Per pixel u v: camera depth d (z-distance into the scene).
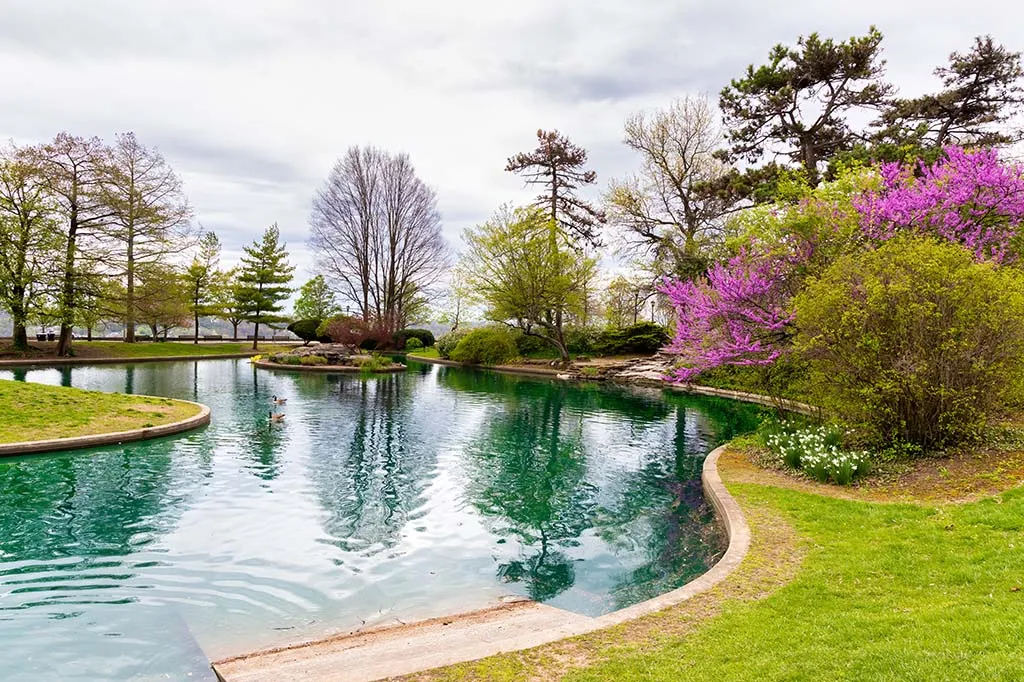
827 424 11.54
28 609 5.77
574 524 8.78
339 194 47.94
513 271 35.62
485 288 36.84
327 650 5.07
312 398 21.23
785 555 6.18
